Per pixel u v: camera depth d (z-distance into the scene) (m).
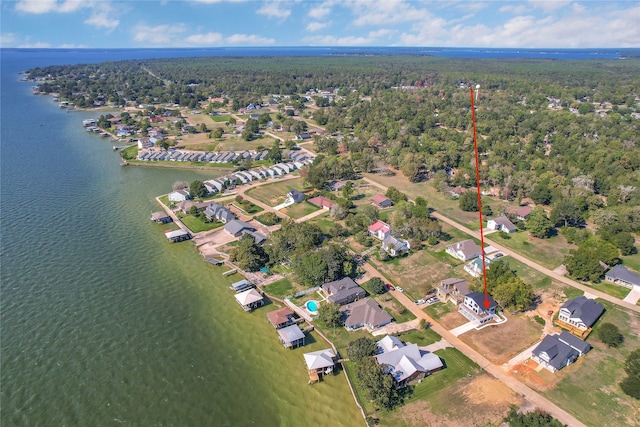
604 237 115.25
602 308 89.25
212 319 90.69
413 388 71.38
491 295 91.62
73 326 86.81
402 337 83.69
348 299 94.31
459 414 66.06
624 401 67.44
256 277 105.81
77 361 77.81
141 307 93.69
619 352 78.00
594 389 69.88
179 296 98.19
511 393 69.56
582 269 99.88
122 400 70.19
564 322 86.00
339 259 103.81
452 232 127.94
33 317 88.88
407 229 121.44
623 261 109.94
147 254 116.00
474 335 83.75
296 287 101.19
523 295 87.69
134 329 86.69
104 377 74.50
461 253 111.94
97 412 67.94
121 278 104.31
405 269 108.06
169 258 114.44
